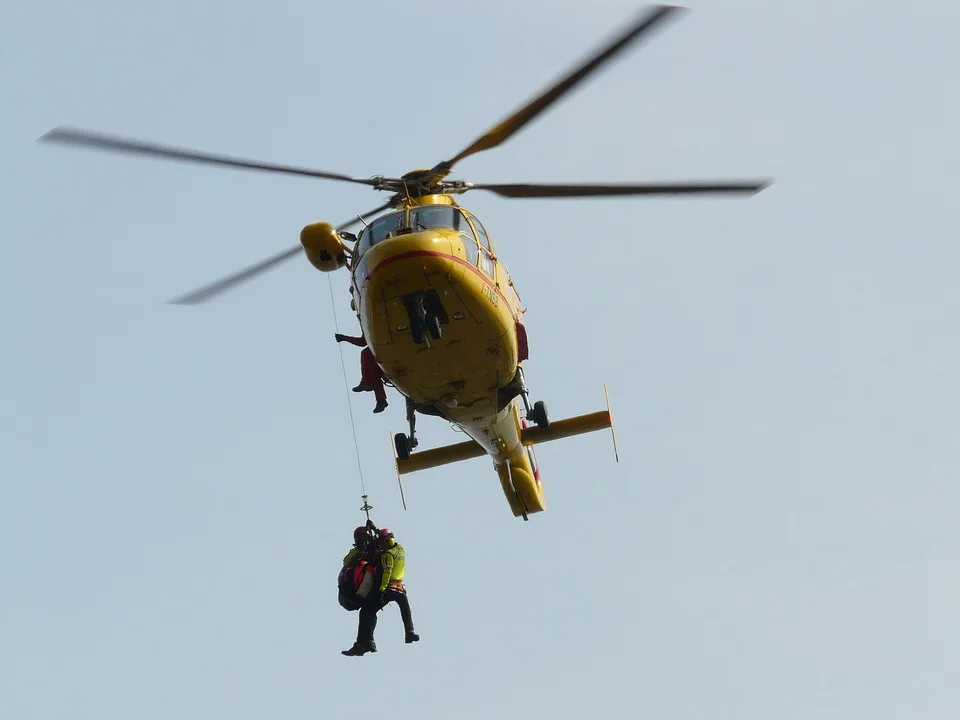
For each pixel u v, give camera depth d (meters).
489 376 64.88
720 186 60.09
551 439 76.00
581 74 52.94
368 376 66.50
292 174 61.00
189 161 56.88
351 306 65.00
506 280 64.50
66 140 53.59
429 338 60.78
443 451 76.38
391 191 65.69
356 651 64.88
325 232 66.19
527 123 58.44
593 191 62.62
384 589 65.19
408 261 58.22
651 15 48.53
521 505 79.44
